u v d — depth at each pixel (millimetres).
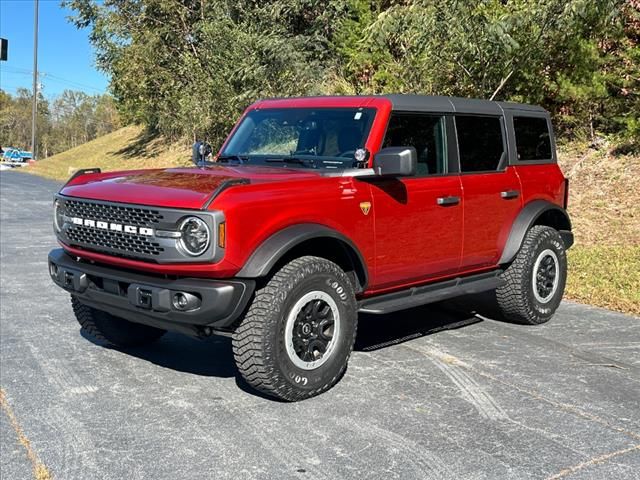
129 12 26172
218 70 18047
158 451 3910
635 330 6543
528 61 11836
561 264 6906
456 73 12477
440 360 5594
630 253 9289
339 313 4836
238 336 4496
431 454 3893
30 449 3928
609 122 13602
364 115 5410
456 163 5938
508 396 4801
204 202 4281
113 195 4684
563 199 7234
